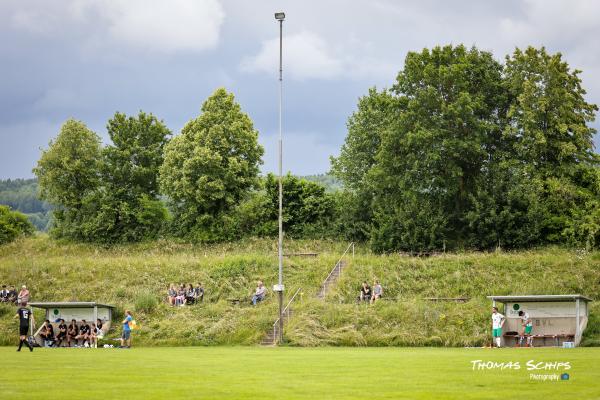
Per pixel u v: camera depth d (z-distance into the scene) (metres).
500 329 39.00
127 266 61.78
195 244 74.56
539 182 64.50
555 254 59.69
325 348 38.16
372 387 16.44
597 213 60.97
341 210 74.94
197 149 73.25
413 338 40.62
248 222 76.94
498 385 16.69
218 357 28.66
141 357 28.78
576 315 40.28
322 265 60.00
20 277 60.41
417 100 66.94
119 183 81.12
